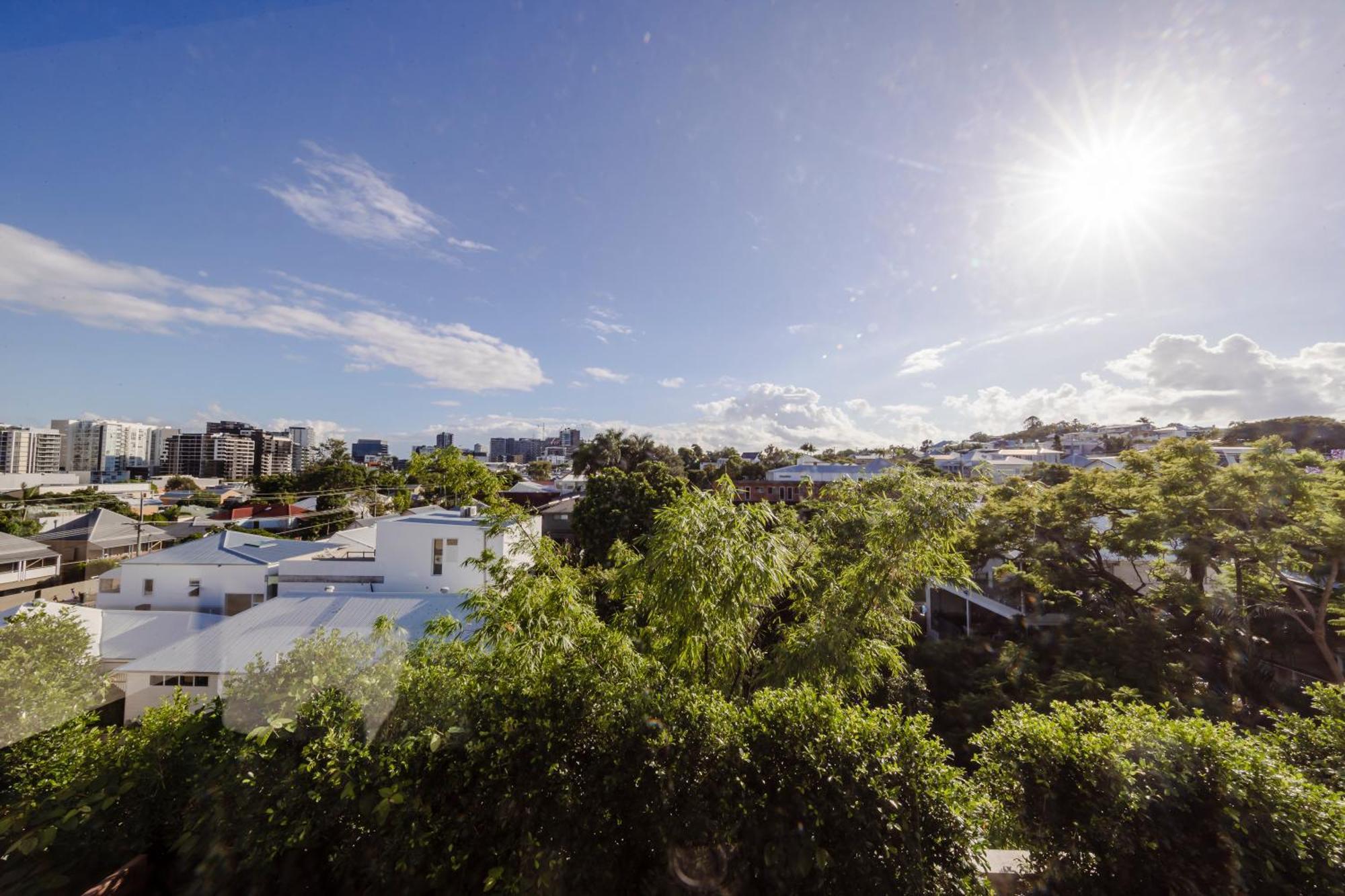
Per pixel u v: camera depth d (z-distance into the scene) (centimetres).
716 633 444
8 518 2628
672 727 255
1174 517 1031
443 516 1706
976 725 894
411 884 226
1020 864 312
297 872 223
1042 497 1359
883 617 572
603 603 667
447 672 272
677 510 460
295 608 1174
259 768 224
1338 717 342
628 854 237
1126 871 274
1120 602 1081
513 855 230
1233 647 920
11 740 231
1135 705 326
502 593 463
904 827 239
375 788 226
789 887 228
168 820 228
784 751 253
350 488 4416
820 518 679
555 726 249
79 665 271
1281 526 967
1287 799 260
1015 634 1241
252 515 3123
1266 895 252
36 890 208
